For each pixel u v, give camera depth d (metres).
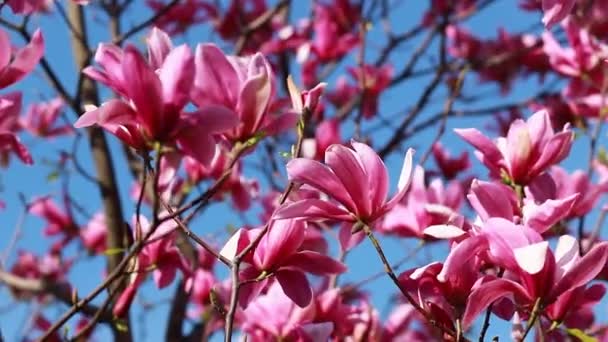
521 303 1.40
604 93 2.11
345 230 1.46
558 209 1.41
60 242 3.09
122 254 2.46
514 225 1.37
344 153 1.43
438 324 1.40
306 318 1.70
